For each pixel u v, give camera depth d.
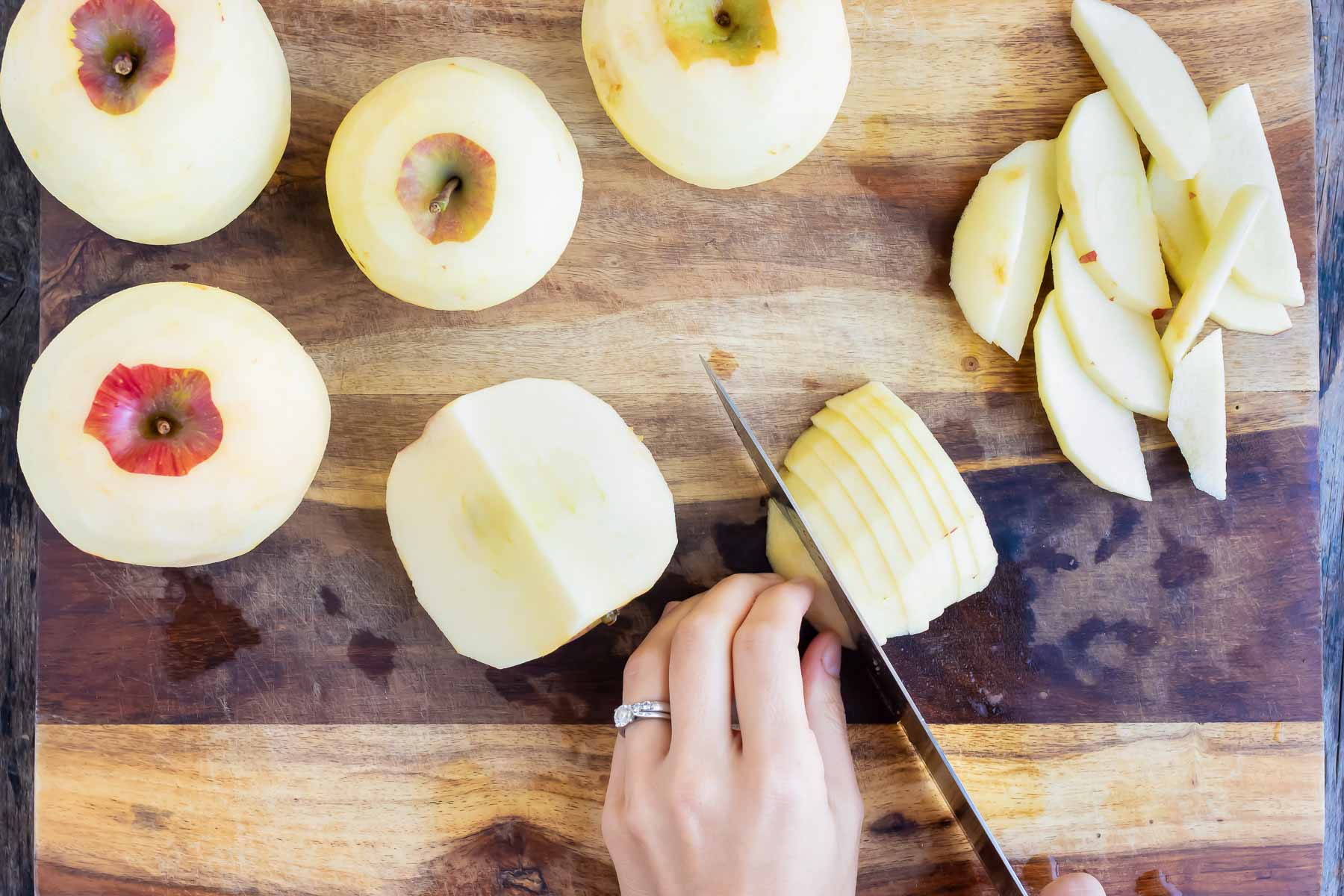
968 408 0.50
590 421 0.48
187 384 0.45
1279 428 0.51
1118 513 0.50
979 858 0.50
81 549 0.47
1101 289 0.50
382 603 0.49
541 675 0.50
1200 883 0.50
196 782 0.49
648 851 0.45
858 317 0.50
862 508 0.48
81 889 0.49
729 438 0.50
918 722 0.47
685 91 0.46
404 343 0.49
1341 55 0.54
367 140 0.46
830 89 0.47
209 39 0.45
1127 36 0.49
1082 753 0.50
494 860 0.49
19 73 0.45
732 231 0.50
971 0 0.50
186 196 0.46
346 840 0.49
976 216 0.49
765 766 0.45
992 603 0.50
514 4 0.50
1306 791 0.50
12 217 0.52
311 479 0.48
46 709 0.49
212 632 0.49
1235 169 0.50
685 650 0.46
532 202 0.46
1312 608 0.50
